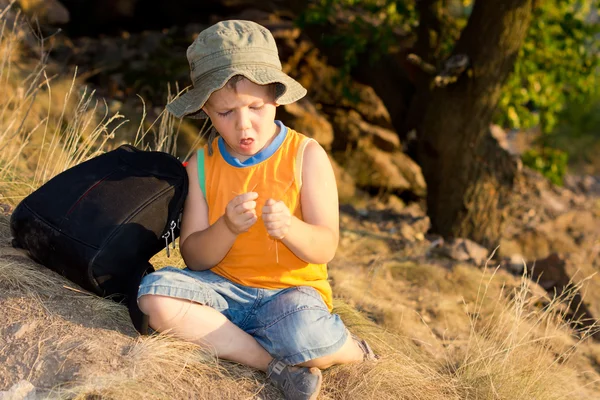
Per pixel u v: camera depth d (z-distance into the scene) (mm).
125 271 2695
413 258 5203
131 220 2654
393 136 9266
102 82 8086
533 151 8914
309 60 9031
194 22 9695
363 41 7516
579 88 8227
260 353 2666
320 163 2717
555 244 6625
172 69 8367
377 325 3633
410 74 7637
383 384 2861
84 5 9586
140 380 2416
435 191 6512
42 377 2357
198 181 2797
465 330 4055
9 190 3680
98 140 5777
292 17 9398
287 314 2605
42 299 2697
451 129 6211
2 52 5863
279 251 2697
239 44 2518
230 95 2516
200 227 2762
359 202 8000
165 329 2592
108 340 2561
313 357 2588
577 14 8148
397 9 7504
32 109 5574
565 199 8367
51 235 2646
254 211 2436
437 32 7098
